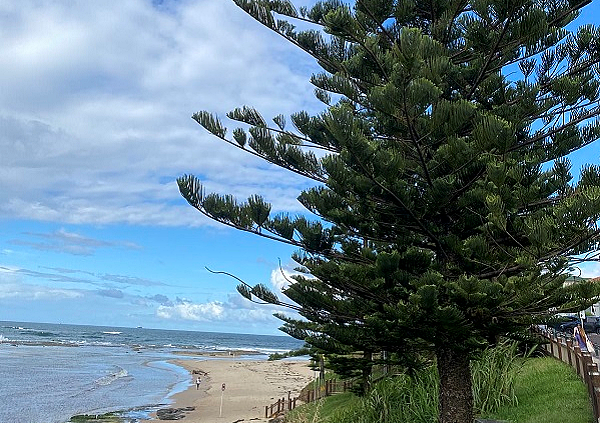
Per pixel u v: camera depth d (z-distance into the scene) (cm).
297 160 771
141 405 2861
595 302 588
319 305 734
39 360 5088
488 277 679
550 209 630
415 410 902
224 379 4328
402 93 563
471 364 980
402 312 597
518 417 855
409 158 723
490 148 590
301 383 4075
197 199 713
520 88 737
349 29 705
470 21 717
